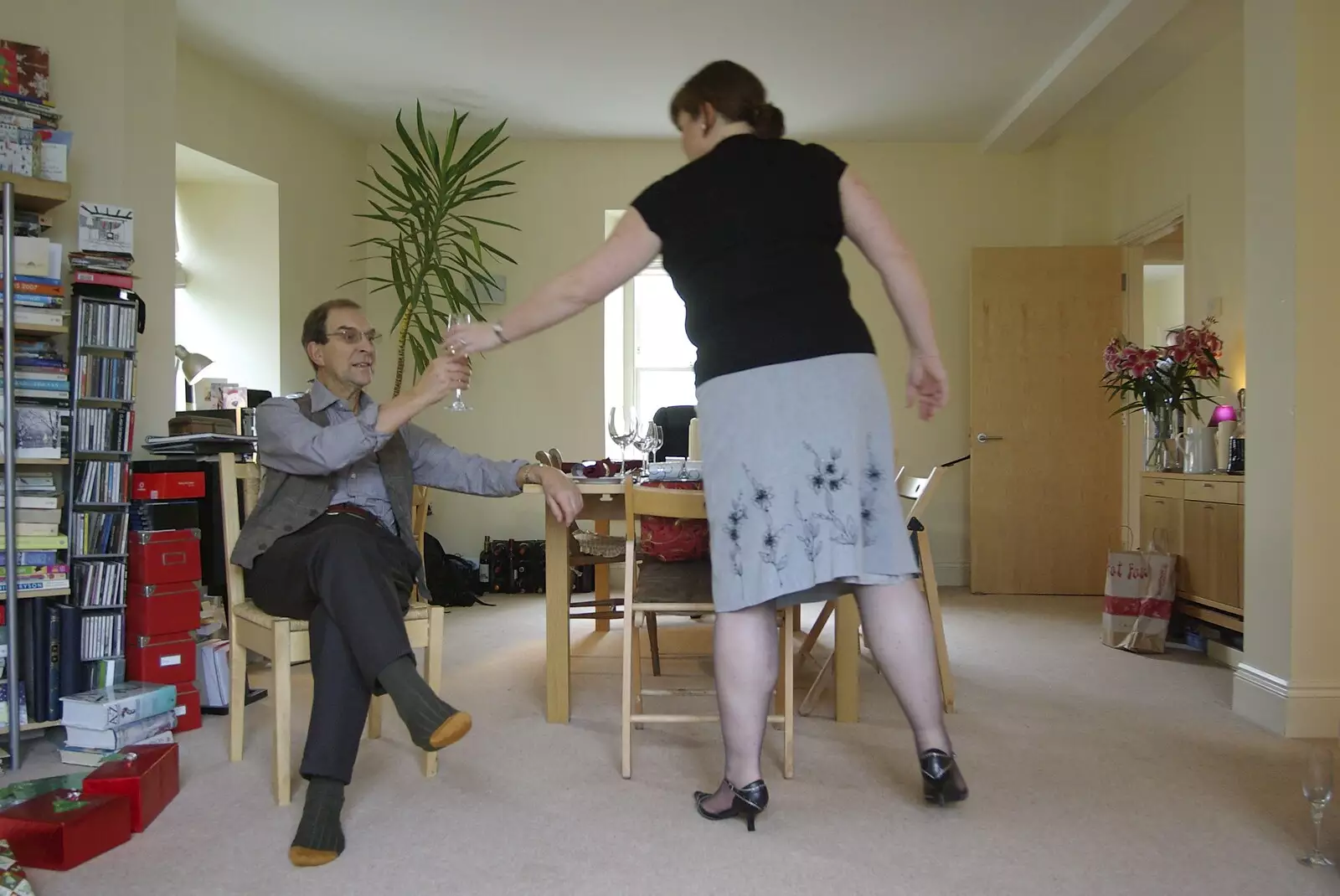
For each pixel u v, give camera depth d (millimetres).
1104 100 5520
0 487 2598
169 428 3475
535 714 2971
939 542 6211
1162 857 1851
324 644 1949
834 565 1810
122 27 3094
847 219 1938
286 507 2268
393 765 2436
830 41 4672
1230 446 3934
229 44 4648
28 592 2590
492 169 6199
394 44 4684
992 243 6207
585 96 5402
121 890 1712
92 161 3027
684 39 4652
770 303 1853
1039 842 1925
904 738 2688
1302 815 2086
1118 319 5848
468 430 6223
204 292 5285
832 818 2061
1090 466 5871
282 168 5344
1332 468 2756
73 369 2709
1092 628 4648
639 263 1970
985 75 5105
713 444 1902
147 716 2602
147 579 2824
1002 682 3451
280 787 2156
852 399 1848
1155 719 2914
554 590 2863
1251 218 2967
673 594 2432
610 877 1766
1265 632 2875
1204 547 3977
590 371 6219
